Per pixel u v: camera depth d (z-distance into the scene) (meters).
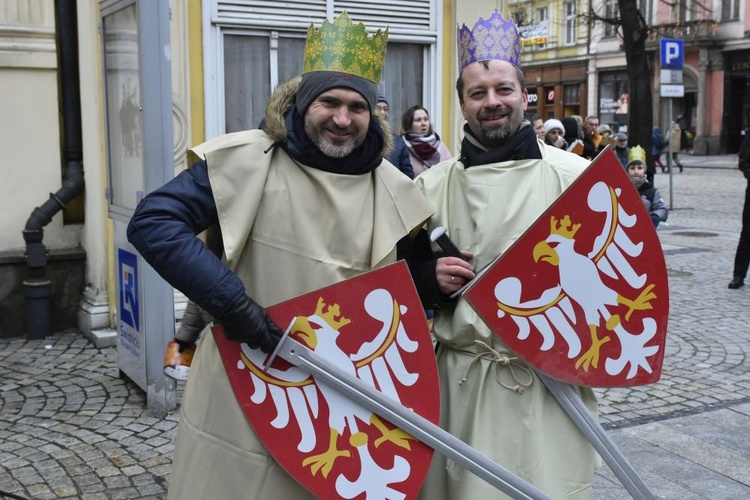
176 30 5.50
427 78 6.55
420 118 5.61
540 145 2.41
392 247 2.10
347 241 2.06
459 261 2.21
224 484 2.01
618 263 2.19
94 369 5.04
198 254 1.85
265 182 2.02
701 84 34.28
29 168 5.82
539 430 2.17
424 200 2.22
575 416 2.21
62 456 3.69
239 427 2.00
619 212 2.18
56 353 5.40
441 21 6.46
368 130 2.09
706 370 5.18
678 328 6.23
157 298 4.14
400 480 2.01
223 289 1.82
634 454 3.82
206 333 2.12
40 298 5.71
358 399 1.98
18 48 5.65
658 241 2.21
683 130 34.50
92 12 5.41
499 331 2.12
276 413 1.97
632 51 17.34
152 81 3.98
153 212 1.90
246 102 5.93
